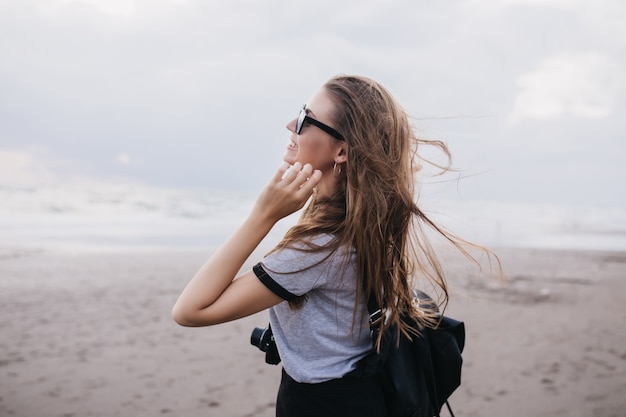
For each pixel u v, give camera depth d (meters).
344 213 1.37
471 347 5.59
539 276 10.89
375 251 1.33
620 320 6.89
